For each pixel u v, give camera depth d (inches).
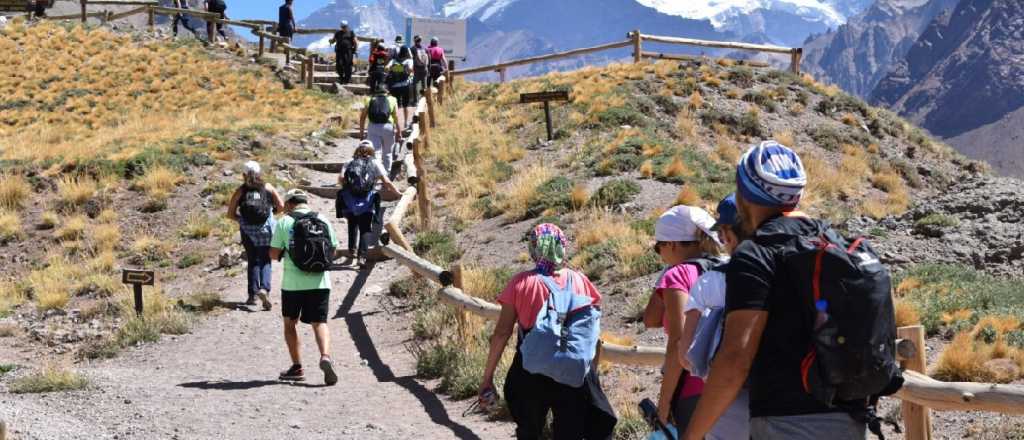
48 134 1102.4
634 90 1043.9
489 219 665.6
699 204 607.8
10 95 1295.5
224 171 823.7
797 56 1256.8
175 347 461.4
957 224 497.0
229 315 518.3
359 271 589.6
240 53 1515.7
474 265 540.1
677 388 172.2
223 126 1011.9
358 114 1151.6
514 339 397.7
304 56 1498.5
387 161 768.9
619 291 465.4
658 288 178.1
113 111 1243.8
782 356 123.6
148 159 820.0
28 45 1481.3
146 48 1493.6
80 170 801.6
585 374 217.3
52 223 728.3
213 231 706.8
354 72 1528.1
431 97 1000.2
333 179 848.9
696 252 185.6
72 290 597.6
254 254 533.3
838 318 117.6
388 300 520.7
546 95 879.7
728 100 1066.1
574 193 641.0
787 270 122.0
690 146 897.5
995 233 478.9
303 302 379.2
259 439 296.0
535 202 662.5
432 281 481.1
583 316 220.1
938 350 325.1
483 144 868.6
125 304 537.6
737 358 122.3
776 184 128.7
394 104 783.7
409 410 338.3
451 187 762.2
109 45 1504.7
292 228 374.6
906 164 987.3
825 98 1113.4
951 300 368.8
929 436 220.8
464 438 299.3
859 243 123.3
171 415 323.6
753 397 127.1
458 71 1375.5
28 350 486.0
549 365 213.8
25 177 796.6
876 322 118.0
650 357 278.4
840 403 123.3
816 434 122.7
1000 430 251.8
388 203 734.5
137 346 470.6
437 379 380.5
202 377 395.9
